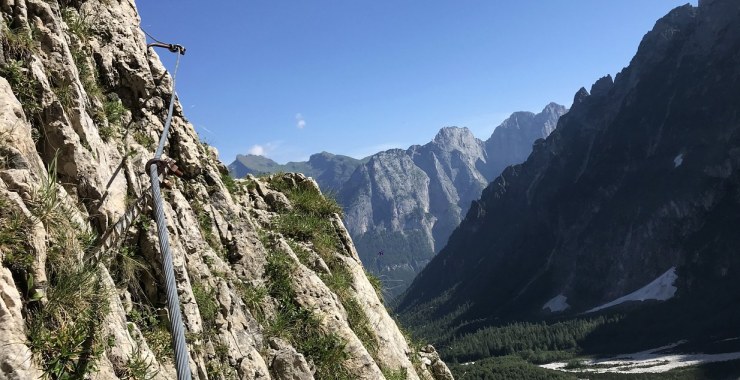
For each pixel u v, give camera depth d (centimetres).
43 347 561
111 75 1186
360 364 1295
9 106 713
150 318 855
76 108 893
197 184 1286
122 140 1097
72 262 650
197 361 885
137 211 729
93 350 608
